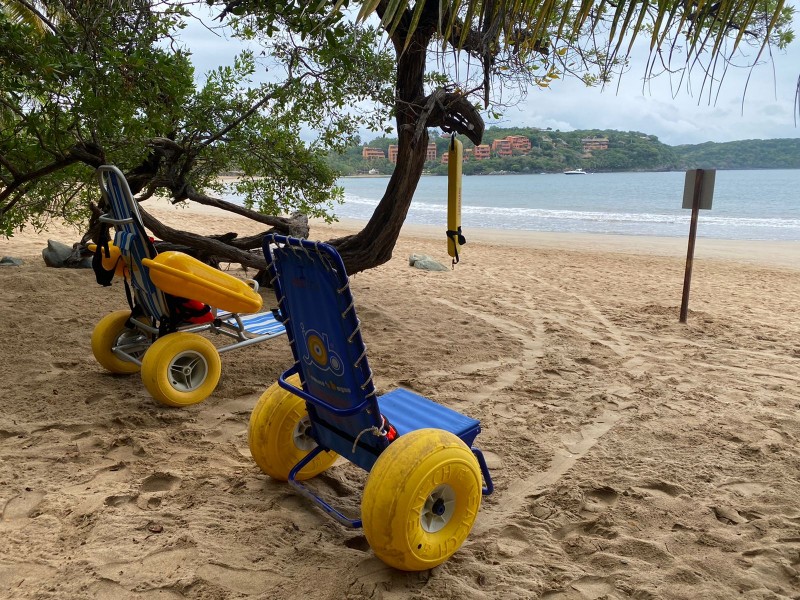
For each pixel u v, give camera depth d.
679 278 12.78
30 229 14.11
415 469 2.64
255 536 3.11
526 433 4.60
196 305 4.91
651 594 2.75
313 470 3.71
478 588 2.81
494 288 10.55
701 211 40.28
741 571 2.95
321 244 2.55
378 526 2.64
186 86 5.72
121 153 6.78
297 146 8.41
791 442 4.50
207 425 4.50
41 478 3.60
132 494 3.44
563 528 3.37
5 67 5.00
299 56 6.33
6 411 4.54
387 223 7.02
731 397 5.44
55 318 7.00
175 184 7.79
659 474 3.96
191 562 2.87
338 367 2.86
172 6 5.78
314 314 2.86
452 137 5.52
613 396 5.41
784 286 12.13
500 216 36.41
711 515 3.49
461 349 6.71
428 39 5.88
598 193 62.62
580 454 4.27
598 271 13.47
